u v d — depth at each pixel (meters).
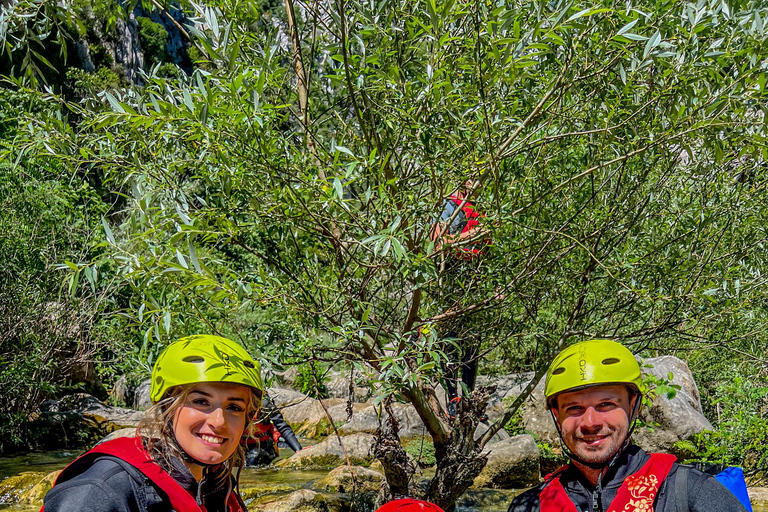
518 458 6.49
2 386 9.16
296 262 3.92
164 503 1.88
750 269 4.23
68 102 3.54
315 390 4.24
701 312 4.22
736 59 3.37
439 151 3.60
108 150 3.55
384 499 4.53
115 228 3.80
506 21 3.04
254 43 3.81
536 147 4.01
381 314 4.62
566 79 3.63
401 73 3.83
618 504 2.25
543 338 4.63
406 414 8.31
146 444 1.97
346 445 7.45
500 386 8.17
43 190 9.55
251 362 2.08
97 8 3.58
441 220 3.86
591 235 4.10
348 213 3.46
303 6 4.09
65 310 9.77
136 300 3.43
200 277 2.98
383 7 3.73
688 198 4.44
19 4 3.42
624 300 4.59
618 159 3.61
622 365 2.30
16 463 8.18
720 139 3.56
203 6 3.64
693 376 8.76
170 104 3.00
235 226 3.43
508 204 3.69
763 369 7.05
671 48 3.63
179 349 2.04
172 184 3.42
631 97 3.87
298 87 4.09
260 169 3.36
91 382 12.46
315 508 5.34
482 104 3.32
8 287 9.50
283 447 8.90
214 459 2.01
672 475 2.26
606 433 2.30
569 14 3.23
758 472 6.54
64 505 1.78
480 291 4.28
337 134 4.31
